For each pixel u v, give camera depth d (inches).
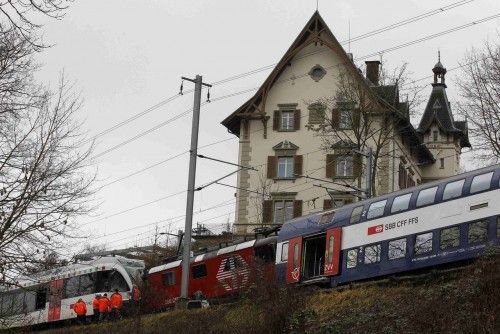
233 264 1920.5
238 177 3009.4
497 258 1244.5
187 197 1846.7
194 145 1877.5
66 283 2155.5
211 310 1652.3
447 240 1411.2
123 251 3262.8
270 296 1437.0
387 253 1512.1
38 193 1232.8
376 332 1274.6
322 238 1685.5
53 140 1269.7
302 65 3011.8
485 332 1123.9
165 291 2025.1
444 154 3526.1
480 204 1375.5
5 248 1210.0
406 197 1514.5
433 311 1210.0
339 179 2876.5
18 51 1052.5
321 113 2723.9
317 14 2979.8
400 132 2957.7
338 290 1499.8
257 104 3026.6
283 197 2935.5
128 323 1835.6
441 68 3710.6
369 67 3102.9
